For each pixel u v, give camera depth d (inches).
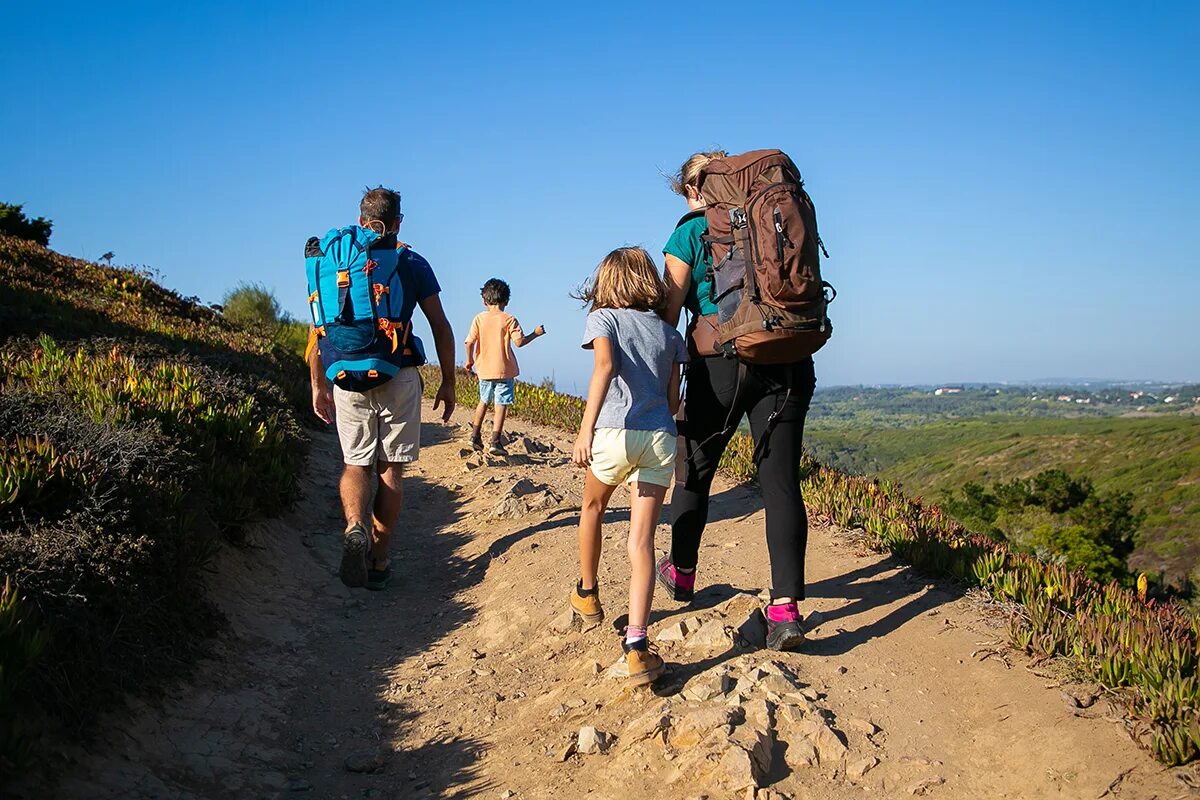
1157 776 116.7
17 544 151.7
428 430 503.8
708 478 175.6
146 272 653.9
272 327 784.9
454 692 173.2
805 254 144.6
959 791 121.8
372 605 229.9
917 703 143.6
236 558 222.5
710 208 157.9
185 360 356.5
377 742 157.9
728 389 160.9
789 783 124.6
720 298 154.6
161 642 165.8
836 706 141.4
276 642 195.5
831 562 215.9
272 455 279.1
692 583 185.0
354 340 216.4
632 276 156.8
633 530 154.1
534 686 169.6
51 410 210.8
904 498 278.2
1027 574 184.9
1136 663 138.2
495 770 140.9
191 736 148.2
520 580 225.8
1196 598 1640.0
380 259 216.7
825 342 150.3
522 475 358.0
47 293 429.4
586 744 138.6
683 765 128.4
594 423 150.3
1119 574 1694.1
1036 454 3897.6
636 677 148.2
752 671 149.9
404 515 319.3
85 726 134.2
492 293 396.5
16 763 118.6
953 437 5319.9
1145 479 2955.2
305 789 141.2
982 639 163.2
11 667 125.8
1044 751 126.0
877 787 123.7
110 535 165.3
